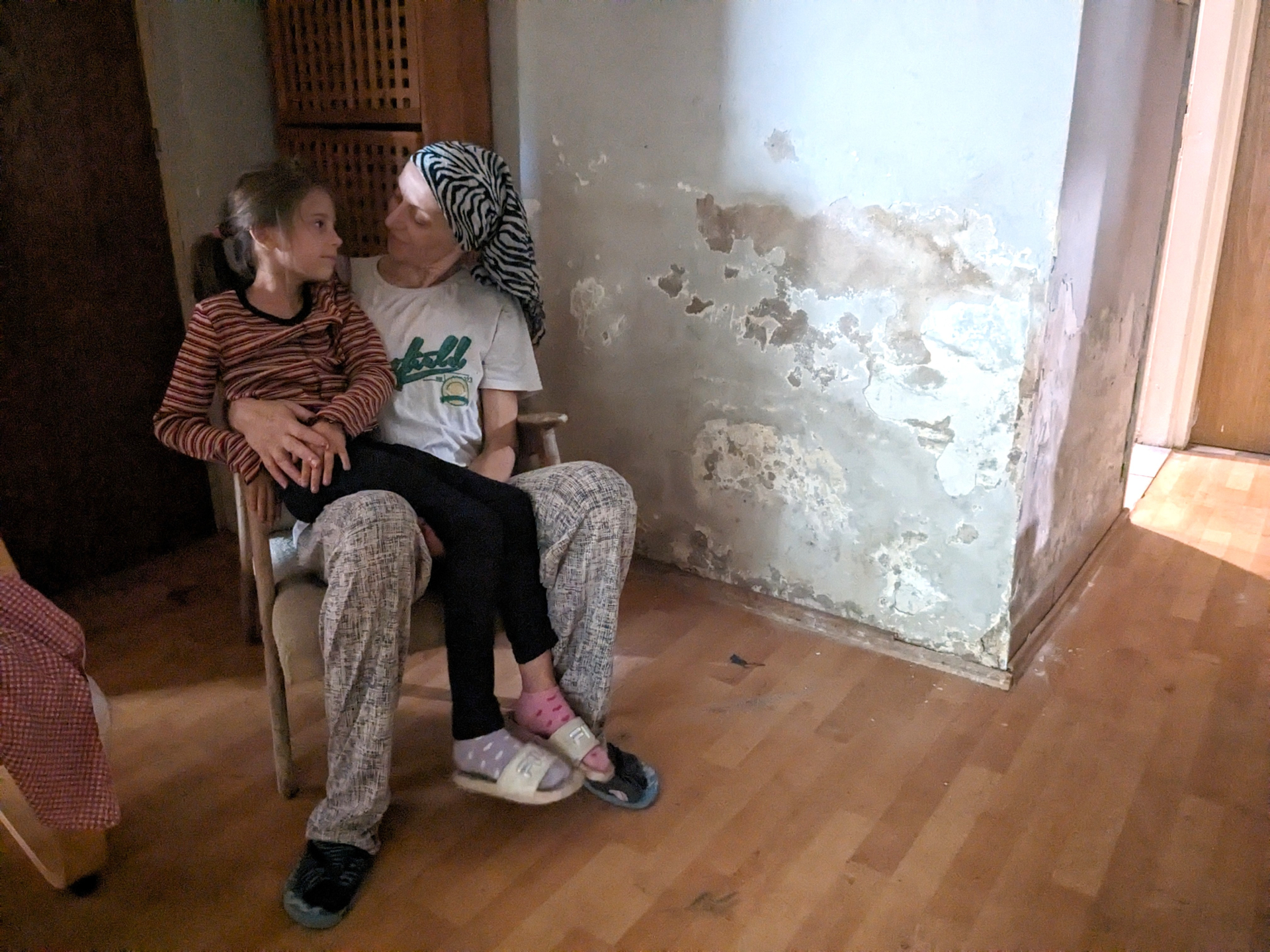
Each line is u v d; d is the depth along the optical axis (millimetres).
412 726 1832
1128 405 2570
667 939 1338
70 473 2240
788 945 1328
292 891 1392
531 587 1523
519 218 1825
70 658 1218
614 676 1977
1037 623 2137
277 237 1498
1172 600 2307
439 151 1732
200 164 2264
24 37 1964
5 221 1999
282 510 1778
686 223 2078
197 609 2234
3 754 1128
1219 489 3008
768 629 2172
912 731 1805
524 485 1599
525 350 1842
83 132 2104
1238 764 1706
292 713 1867
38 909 1394
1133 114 1992
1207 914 1373
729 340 2104
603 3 2033
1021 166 1676
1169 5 2064
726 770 1694
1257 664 2031
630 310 2227
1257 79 2924
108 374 2270
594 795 1627
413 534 1395
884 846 1511
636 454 2342
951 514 1935
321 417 1531
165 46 2180
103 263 2201
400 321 1764
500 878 1452
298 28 2182
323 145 2250
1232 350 3242
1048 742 1771
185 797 1628
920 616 2037
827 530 2107
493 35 2199
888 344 1903
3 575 1225
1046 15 1589
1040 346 1749
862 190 1847
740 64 1914
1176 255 3148
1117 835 1533
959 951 1316
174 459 2471
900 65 1744
